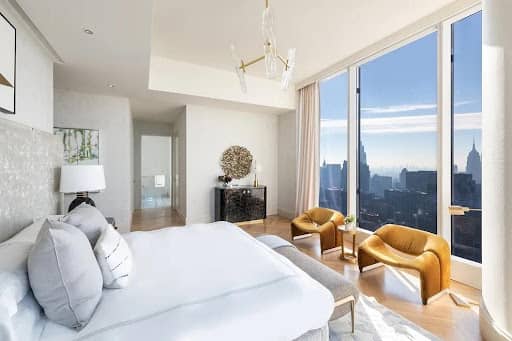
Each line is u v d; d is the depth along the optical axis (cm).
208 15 278
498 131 161
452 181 271
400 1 253
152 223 504
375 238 282
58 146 269
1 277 88
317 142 471
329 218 370
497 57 161
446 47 266
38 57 224
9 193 166
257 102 490
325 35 321
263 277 135
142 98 440
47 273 96
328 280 173
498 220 162
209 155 520
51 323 99
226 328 102
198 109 506
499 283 161
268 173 587
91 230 149
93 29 208
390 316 196
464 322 190
